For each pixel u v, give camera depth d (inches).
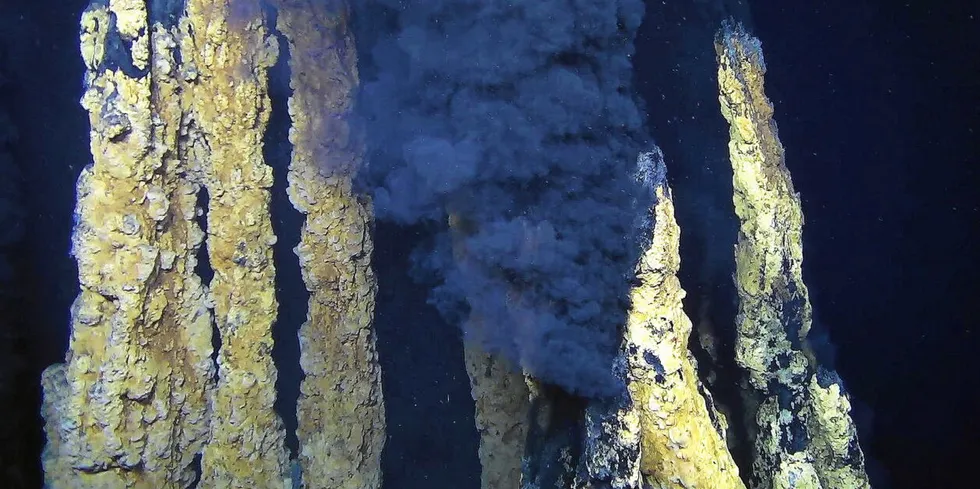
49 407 61.5
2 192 63.6
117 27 49.2
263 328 57.9
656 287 46.1
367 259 59.4
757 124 54.4
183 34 52.4
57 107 64.0
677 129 52.8
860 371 94.8
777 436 57.4
